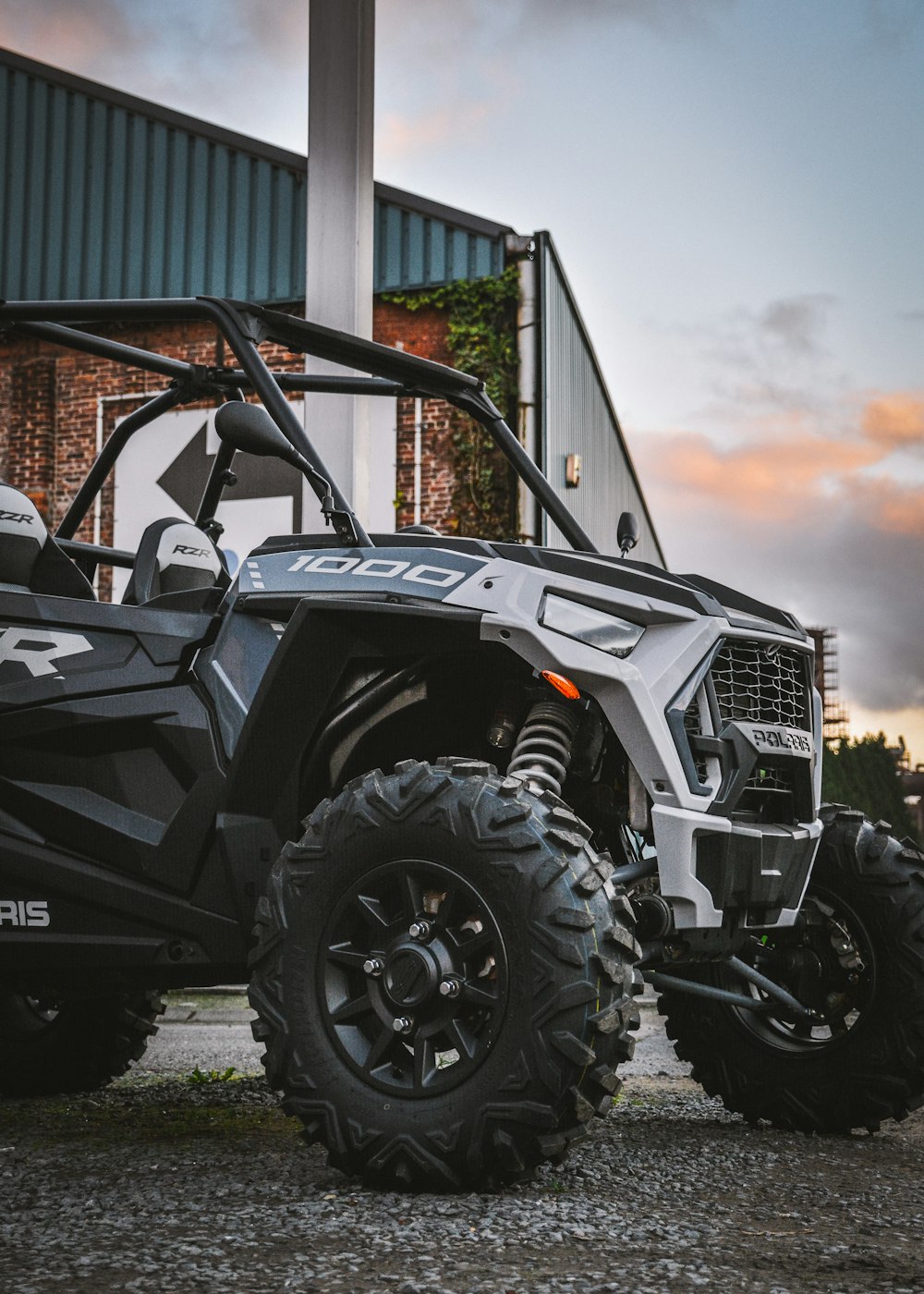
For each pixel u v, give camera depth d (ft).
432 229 46.93
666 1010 11.83
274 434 9.65
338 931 8.14
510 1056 7.50
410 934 7.89
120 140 51.57
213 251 50.34
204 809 9.69
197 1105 12.21
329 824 8.31
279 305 49.55
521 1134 7.45
